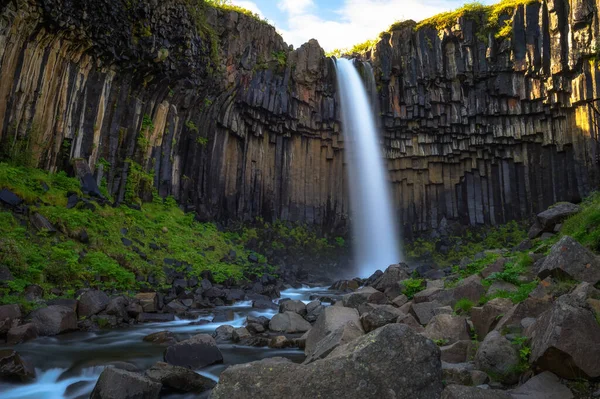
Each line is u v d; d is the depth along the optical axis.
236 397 4.61
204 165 26.50
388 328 5.14
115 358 8.29
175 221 21.72
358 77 34.12
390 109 33.69
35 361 7.87
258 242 26.38
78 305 11.27
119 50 19.55
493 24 31.73
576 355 4.96
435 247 31.83
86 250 14.68
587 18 28.30
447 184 33.97
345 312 9.43
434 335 7.68
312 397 4.57
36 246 13.05
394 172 34.56
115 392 5.82
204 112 26.56
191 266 18.23
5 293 10.46
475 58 32.22
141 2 19.48
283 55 31.34
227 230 25.59
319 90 32.97
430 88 33.28
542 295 7.63
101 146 19.55
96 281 13.38
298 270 25.38
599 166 27.42
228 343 10.04
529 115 31.28
